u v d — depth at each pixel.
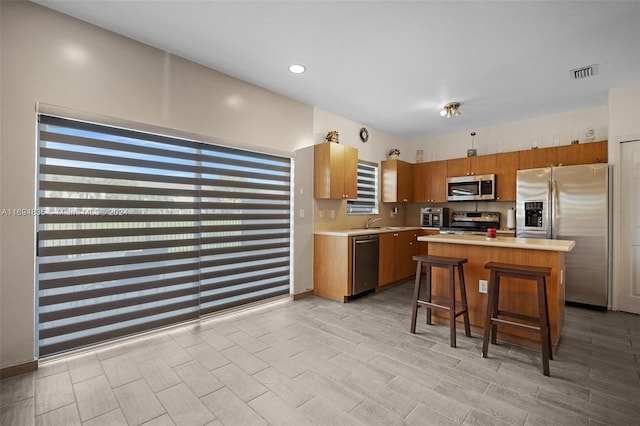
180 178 3.03
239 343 2.67
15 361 2.14
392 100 4.09
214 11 2.29
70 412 1.75
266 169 3.80
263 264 3.78
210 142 3.19
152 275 2.85
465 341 2.74
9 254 2.12
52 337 2.34
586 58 2.94
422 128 5.46
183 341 2.70
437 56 2.94
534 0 2.14
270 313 3.48
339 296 4.02
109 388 1.99
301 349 2.56
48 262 2.32
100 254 2.56
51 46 2.27
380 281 4.50
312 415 1.73
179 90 2.95
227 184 3.42
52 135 2.32
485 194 4.98
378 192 5.62
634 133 3.54
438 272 3.17
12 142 2.12
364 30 2.52
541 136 4.75
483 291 2.88
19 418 1.69
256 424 1.66
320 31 2.55
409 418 1.71
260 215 3.74
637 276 3.56
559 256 2.60
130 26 2.48
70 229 2.41
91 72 2.44
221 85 3.28
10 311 2.13
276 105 3.82
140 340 2.72
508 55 2.89
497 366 2.29
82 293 2.47
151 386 2.01
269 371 2.20
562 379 2.11
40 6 2.22
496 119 4.89
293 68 3.20
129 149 2.70
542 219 4.06
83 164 2.46
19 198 2.15
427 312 3.17
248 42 2.72
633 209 3.58
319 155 4.27
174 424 1.66
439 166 5.61
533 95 3.87
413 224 6.27
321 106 4.32
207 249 3.25
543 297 2.23
